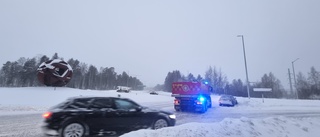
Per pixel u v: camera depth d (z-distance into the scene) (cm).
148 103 3123
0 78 9944
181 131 721
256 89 3834
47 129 780
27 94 3519
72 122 795
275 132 905
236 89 9425
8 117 1414
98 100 867
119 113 869
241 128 847
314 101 3484
